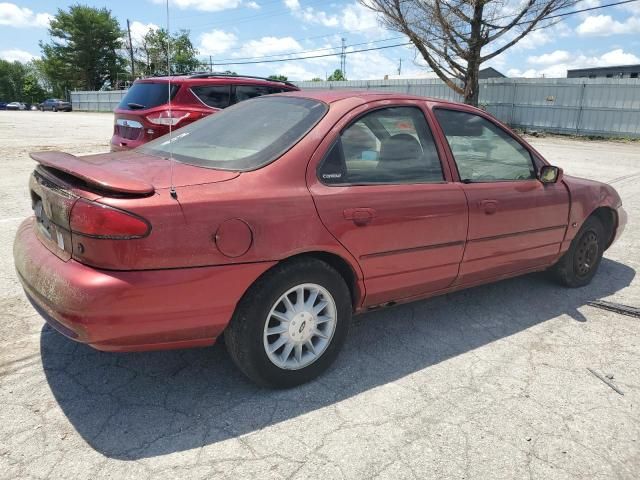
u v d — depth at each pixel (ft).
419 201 10.62
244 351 8.88
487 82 82.69
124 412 8.75
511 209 12.44
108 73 223.92
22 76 315.99
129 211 7.54
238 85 25.73
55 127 77.15
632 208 26.25
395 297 10.98
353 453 7.98
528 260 13.48
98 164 9.78
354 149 10.12
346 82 103.81
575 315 13.57
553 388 10.05
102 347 7.79
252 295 8.72
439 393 9.72
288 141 9.56
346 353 11.10
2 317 11.90
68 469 7.39
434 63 77.25
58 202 8.05
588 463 8.03
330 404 9.22
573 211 14.19
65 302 7.57
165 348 8.30
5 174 30.83
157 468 7.48
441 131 11.64
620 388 10.14
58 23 216.13
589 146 62.80
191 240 7.93
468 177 11.97
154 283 7.72
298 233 8.92
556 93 76.13
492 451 8.19
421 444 8.26
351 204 9.62
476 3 70.03
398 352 11.24
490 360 11.05
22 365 10.03
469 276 12.14
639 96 68.74
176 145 10.66
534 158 13.60
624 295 15.08
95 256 7.57
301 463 7.72
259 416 8.79
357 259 9.86
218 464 7.62
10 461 7.49
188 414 8.76
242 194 8.52
